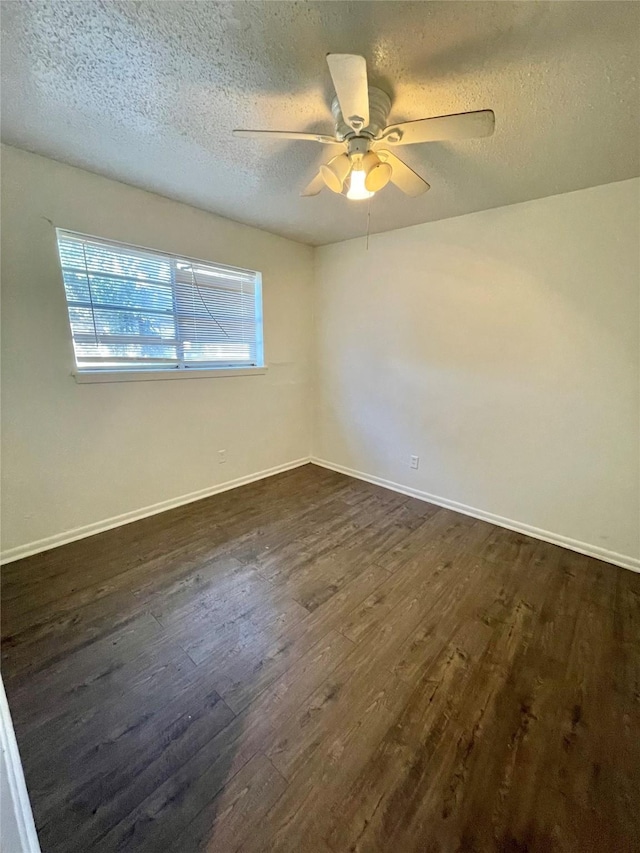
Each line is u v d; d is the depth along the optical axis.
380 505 3.11
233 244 2.98
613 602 2.00
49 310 2.17
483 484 2.88
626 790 1.15
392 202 2.47
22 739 1.26
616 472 2.32
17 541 2.23
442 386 3.01
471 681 1.52
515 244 2.50
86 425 2.42
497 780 1.17
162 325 2.73
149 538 2.51
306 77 1.33
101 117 1.61
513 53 1.19
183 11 1.07
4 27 1.12
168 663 1.57
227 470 3.33
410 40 1.15
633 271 2.12
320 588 2.06
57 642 1.65
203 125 1.65
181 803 1.10
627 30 1.08
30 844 0.94
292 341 3.66
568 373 2.41
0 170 1.91
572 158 1.85
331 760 1.22
